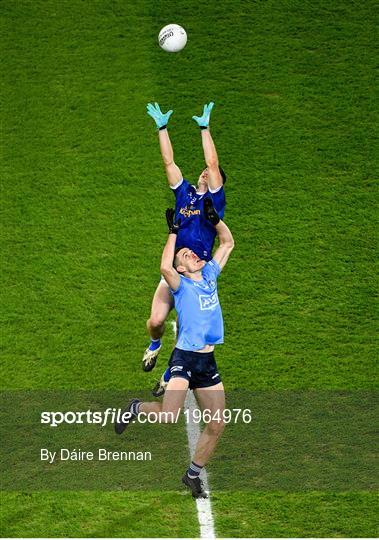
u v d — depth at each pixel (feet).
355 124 206.08
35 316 168.04
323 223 186.09
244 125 205.46
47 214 187.32
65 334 164.96
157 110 145.48
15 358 160.56
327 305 170.50
